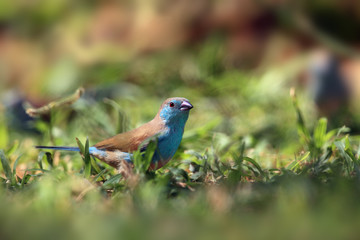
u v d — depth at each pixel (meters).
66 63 16.25
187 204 5.72
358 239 4.61
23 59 17.14
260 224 4.93
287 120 12.16
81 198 6.22
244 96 13.64
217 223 5.00
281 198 5.68
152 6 17.91
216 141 9.91
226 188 6.16
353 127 11.91
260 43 17.62
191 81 15.38
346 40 17.98
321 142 8.40
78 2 18.08
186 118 7.62
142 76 15.61
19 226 5.05
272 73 15.09
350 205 5.34
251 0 17.61
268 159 8.85
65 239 4.77
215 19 17.86
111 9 18.00
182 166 8.20
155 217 5.18
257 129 11.75
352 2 17.81
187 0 17.91
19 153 9.55
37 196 6.11
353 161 7.15
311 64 13.33
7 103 12.12
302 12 17.12
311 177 6.82
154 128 7.51
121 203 5.88
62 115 11.59
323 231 4.71
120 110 10.23
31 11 18.14
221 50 16.36
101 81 14.92
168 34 17.47
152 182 6.34
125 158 7.52
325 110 13.02
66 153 9.29
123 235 4.76
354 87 13.36
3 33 18.06
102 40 17.41
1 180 7.38
